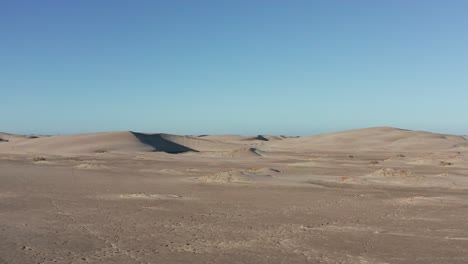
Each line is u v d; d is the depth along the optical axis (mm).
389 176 35375
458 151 98312
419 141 121375
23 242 13086
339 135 142000
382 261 11531
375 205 21547
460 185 30797
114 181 32500
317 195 25312
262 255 11938
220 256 11805
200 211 19453
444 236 14531
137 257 11594
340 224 16578
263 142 173625
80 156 69062
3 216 17641
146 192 25969
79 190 26750
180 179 34375
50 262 10992
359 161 62375
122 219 17297
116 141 95125
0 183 30016
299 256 11898
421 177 33938
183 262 11188
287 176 37188
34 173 38500
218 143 136500
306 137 151750
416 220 17453
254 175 35062
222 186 29531
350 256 11969
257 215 18500
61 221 16734
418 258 11828
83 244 12992
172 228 15586
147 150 89500
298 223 16766
